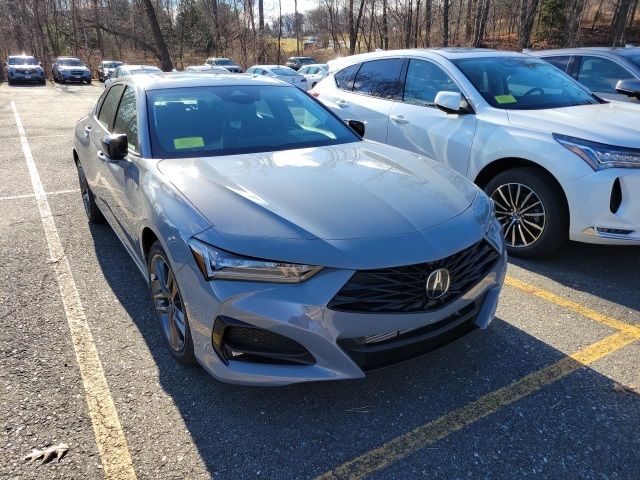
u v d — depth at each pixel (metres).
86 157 4.81
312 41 56.09
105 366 2.94
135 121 3.57
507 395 2.70
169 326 2.95
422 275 2.34
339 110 6.07
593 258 4.49
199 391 2.73
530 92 4.92
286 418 2.54
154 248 2.91
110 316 3.48
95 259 4.43
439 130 4.93
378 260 2.27
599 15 40.50
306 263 2.25
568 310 3.59
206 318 2.40
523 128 4.30
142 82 3.89
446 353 3.08
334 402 2.66
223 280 2.31
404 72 5.55
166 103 3.62
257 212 2.48
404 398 2.69
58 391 2.72
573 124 4.10
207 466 2.26
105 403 2.63
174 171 2.95
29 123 12.98
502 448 2.35
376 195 2.71
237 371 2.38
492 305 2.76
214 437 2.42
